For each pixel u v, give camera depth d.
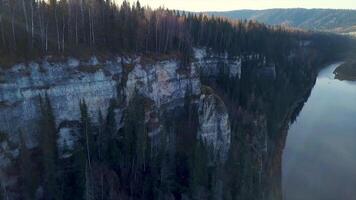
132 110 66.81
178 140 74.56
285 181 82.06
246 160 69.25
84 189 55.66
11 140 53.78
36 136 56.84
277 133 99.06
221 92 96.38
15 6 67.44
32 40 60.19
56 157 57.97
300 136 106.56
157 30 81.75
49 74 58.47
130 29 76.06
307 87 153.25
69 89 60.22
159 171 64.75
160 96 77.06
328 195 77.62
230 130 77.94
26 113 55.62
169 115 79.56
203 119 75.25
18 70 55.25
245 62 120.38
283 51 156.62
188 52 86.19
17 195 53.34
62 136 59.53
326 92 156.25
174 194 62.38
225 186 66.06
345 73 190.88
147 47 78.69
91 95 63.09
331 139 105.44
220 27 116.69
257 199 68.06
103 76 64.69
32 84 56.28
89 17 70.19
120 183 60.72
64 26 68.75
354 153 96.81
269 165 83.62
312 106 135.50
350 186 80.94
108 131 65.06
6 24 60.81
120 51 70.56
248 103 93.06
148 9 97.25
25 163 53.41
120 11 78.81
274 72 128.12
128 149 63.78
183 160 70.19
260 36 143.12
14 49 57.44
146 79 72.75
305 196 76.81
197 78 84.50
